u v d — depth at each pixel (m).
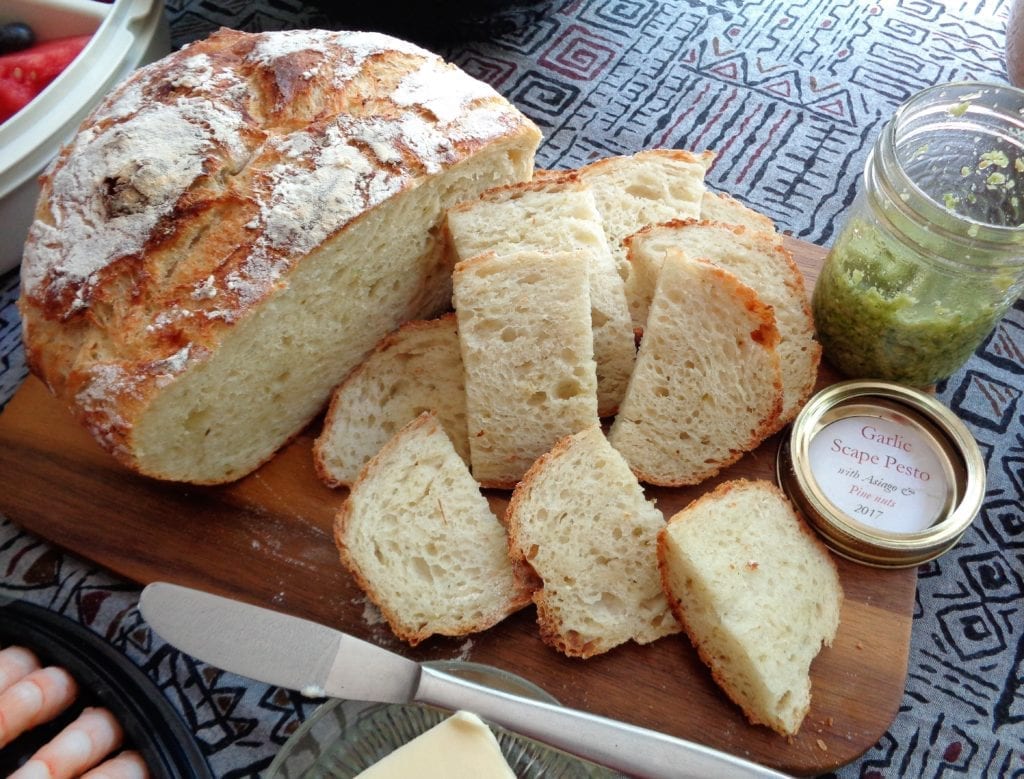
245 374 0.30
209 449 0.31
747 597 0.26
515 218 0.33
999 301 0.30
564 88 0.45
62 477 0.32
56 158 0.34
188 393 0.29
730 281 0.30
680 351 0.31
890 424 0.31
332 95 0.31
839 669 0.28
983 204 0.34
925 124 0.32
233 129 0.30
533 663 0.28
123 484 0.32
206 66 0.32
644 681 0.27
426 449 0.30
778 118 0.44
